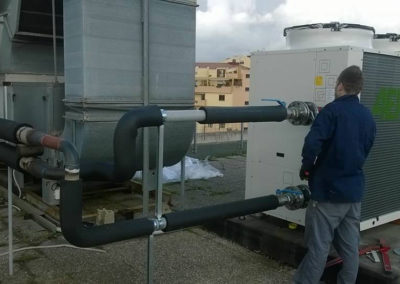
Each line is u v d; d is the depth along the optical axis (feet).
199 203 18.19
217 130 37.93
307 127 12.44
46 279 11.50
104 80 14.39
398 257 11.73
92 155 14.94
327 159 9.77
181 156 17.19
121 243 14.10
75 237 8.42
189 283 11.50
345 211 9.93
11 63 17.95
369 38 13.26
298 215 13.00
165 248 13.83
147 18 14.99
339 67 11.66
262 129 13.87
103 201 16.99
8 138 10.76
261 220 14.51
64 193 8.30
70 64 14.64
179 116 9.56
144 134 14.42
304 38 13.16
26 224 15.62
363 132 9.71
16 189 17.93
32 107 16.89
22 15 16.75
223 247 13.99
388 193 13.60
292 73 12.85
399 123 13.53
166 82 15.93
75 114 14.75
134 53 14.98
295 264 12.48
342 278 10.41
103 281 11.50
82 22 13.78
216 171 24.02
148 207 16.02
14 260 12.58
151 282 9.80
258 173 14.16
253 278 11.86
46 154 15.02
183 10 16.02
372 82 12.30
